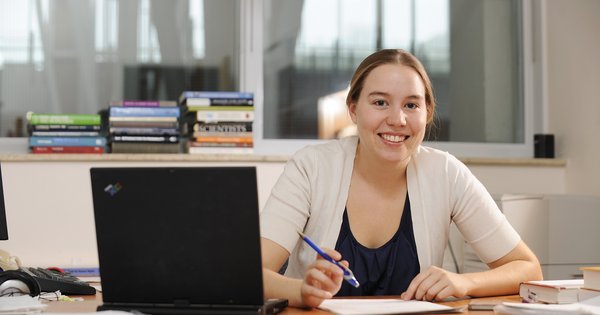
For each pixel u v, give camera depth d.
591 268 1.65
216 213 1.43
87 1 3.66
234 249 1.43
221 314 1.43
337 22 3.88
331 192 2.07
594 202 3.00
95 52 3.67
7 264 2.04
